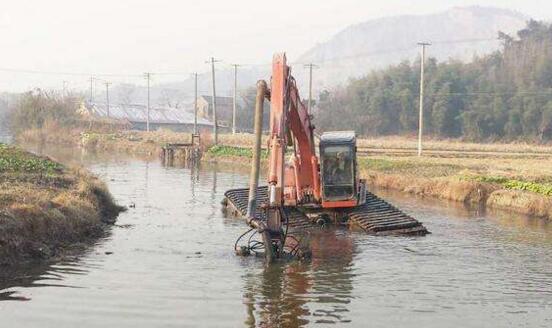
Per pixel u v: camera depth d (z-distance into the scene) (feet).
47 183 93.30
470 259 67.87
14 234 59.00
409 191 135.64
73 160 218.18
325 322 44.42
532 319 46.75
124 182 146.72
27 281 51.72
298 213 90.94
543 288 55.83
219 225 86.07
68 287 50.65
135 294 49.65
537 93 350.43
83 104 428.97
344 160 87.25
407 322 45.16
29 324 41.83
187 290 51.49
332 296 51.24
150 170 184.75
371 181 151.53
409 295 52.42
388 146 266.16
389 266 63.41
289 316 45.52
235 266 60.85
